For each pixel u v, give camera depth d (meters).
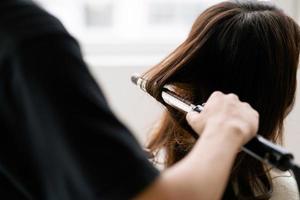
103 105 0.52
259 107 0.90
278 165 0.57
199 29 0.90
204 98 0.91
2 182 0.58
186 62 0.90
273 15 0.90
